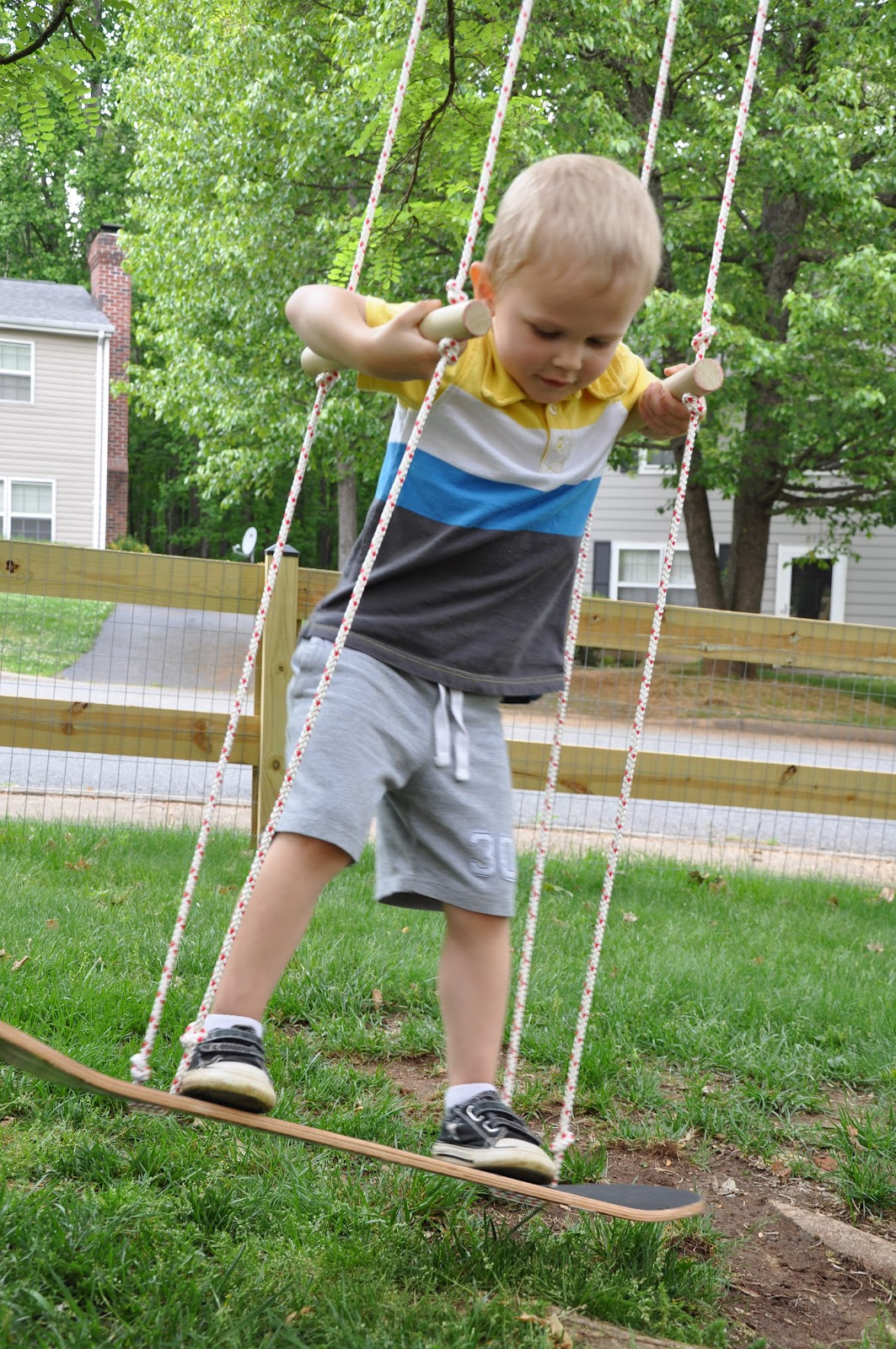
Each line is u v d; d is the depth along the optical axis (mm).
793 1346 2115
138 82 15391
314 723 1996
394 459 2191
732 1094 3186
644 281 1957
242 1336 1869
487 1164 2043
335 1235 2238
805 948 4816
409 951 4070
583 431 2209
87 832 5832
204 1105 1820
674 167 13477
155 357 29938
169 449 36938
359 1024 3379
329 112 11719
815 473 16906
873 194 13844
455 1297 2115
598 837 7578
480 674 2164
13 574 5273
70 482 26578
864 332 13539
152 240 15875
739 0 12977
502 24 4055
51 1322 1845
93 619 11039
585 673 8148
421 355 1913
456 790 2154
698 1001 3816
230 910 4418
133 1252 2086
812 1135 2977
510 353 2014
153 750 5625
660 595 2367
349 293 2076
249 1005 2004
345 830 2008
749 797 6109
